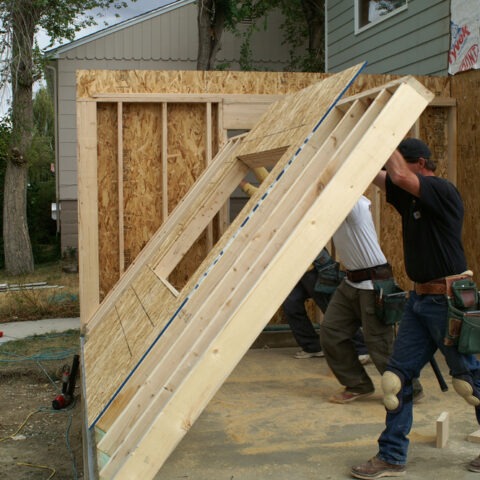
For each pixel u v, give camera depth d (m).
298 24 16.52
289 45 16.58
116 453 2.85
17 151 14.62
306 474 3.47
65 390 5.87
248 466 3.60
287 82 6.74
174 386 2.92
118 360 4.18
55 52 14.80
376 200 6.87
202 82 6.63
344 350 4.64
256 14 15.38
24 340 8.13
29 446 4.92
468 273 3.29
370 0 9.91
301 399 4.83
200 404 2.77
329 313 4.68
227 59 16.33
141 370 3.50
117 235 6.64
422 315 3.32
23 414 5.67
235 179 5.61
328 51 11.42
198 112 6.72
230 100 6.61
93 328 5.86
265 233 3.29
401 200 3.42
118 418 3.14
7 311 9.83
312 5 15.62
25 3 12.78
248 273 3.04
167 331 3.52
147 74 6.53
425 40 8.02
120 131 6.46
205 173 6.15
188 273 6.70
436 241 3.26
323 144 3.48
